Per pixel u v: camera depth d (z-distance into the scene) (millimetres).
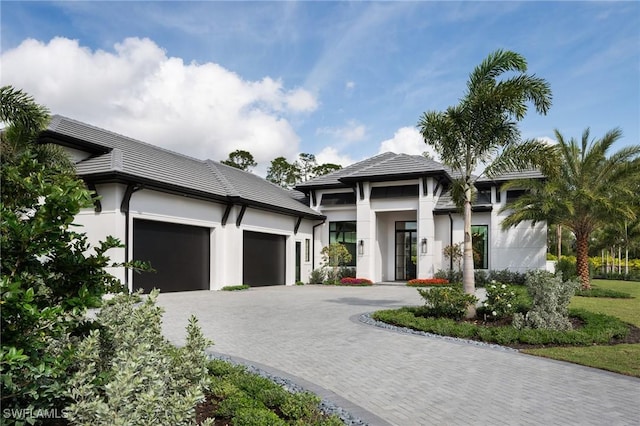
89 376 3475
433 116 12523
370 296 18453
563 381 6258
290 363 7191
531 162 12078
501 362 7340
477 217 26125
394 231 29922
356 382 6148
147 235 17484
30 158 3865
